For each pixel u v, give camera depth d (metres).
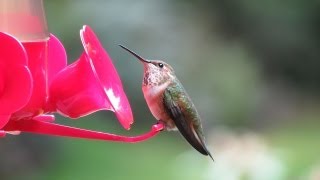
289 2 22.12
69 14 15.61
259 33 21.67
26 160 14.26
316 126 20.11
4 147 13.98
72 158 15.25
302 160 16.44
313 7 22.34
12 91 3.90
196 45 17.31
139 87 16.06
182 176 13.76
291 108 21.56
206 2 19.75
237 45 20.19
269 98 21.31
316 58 22.84
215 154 9.69
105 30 15.88
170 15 16.91
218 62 17.72
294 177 10.79
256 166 9.48
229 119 17.78
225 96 17.67
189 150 15.69
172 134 17.42
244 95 18.30
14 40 3.91
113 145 16.48
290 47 22.33
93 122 16.16
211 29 19.42
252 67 19.36
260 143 9.90
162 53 16.38
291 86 22.48
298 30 22.42
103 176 14.79
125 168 15.30
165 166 15.55
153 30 16.31
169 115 5.21
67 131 4.27
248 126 18.47
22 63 3.92
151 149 16.62
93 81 4.42
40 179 14.15
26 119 4.22
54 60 4.55
